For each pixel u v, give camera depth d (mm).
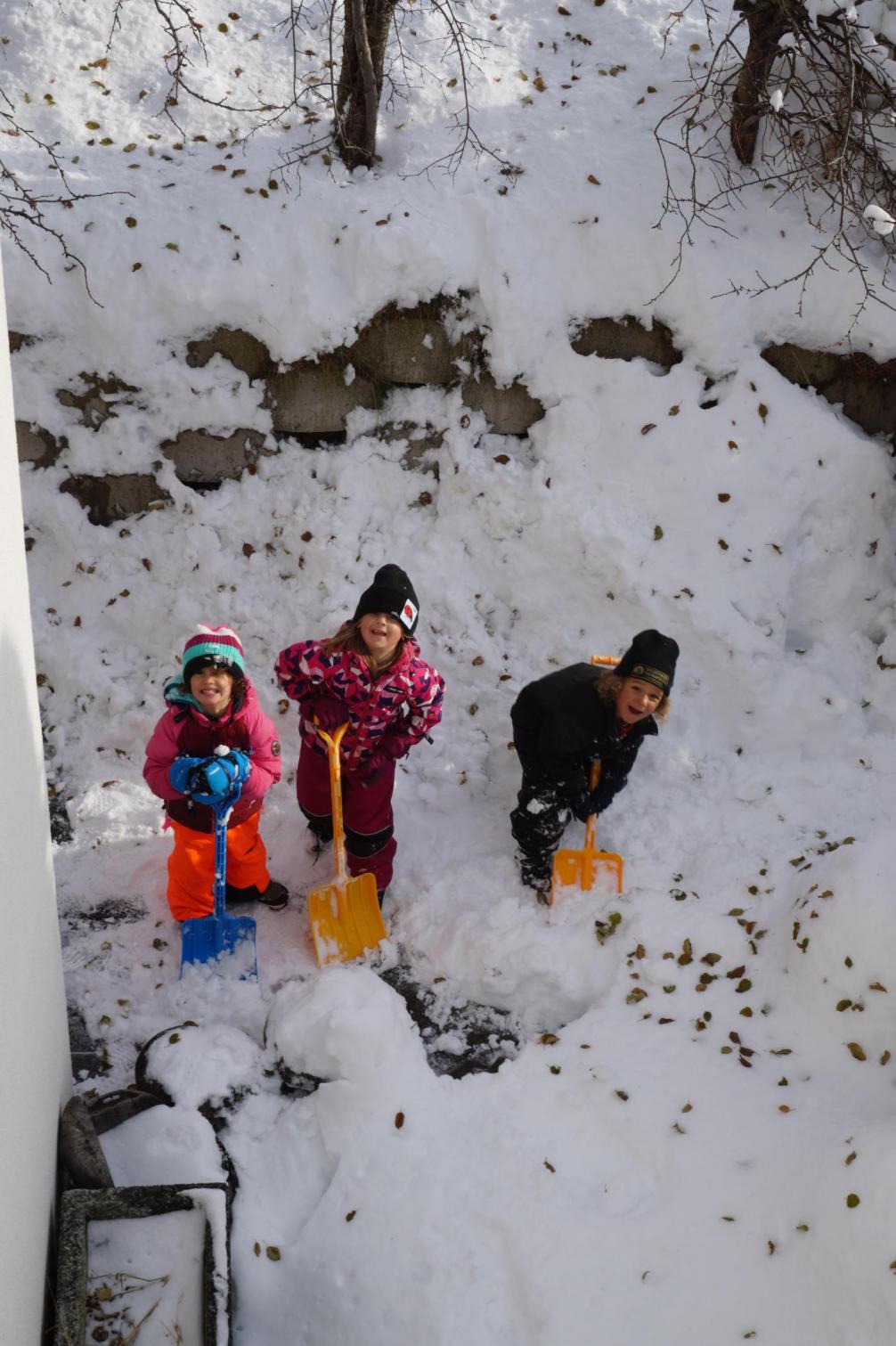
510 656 5352
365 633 3916
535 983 4289
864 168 5254
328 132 5809
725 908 4445
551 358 5465
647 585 5219
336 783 4148
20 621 3014
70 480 5555
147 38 6078
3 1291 2328
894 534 5473
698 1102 3762
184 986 4262
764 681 5160
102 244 5387
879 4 5527
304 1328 3367
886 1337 3068
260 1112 3842
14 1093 2547
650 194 5512
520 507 5363
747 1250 3369
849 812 4891
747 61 5312
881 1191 3238
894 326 5285
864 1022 3885
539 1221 3455
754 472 5297
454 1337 3248
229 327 5434
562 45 6223
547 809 4332
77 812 4926
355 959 4406
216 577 5449
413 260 5316
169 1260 3309
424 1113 3771
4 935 2436
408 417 5539
